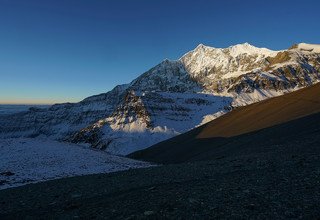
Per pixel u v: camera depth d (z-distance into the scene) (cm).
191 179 2272
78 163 5403
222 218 1338
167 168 3322
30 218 1698
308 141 3525
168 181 2314
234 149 6150
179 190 1891
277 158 2705
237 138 7994
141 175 2914
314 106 7681
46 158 5569
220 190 1766
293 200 1455
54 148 6619
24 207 2014
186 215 1418
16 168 4650
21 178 3834
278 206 1402
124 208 1642
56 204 1989
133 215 1491
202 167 2931
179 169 3019
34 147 6431
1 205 2141
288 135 5122
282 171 2077
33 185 3031
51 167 4884
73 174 4316
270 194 1580
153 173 2959
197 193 1758
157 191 1941
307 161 2289
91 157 6244
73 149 6850
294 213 1312
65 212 1730
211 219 1342
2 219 1756
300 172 1964
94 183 2738
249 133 7862
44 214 1750
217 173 2405
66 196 2231
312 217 1262
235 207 1446
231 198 1586
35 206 2011
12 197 2423
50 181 3256
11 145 6419
